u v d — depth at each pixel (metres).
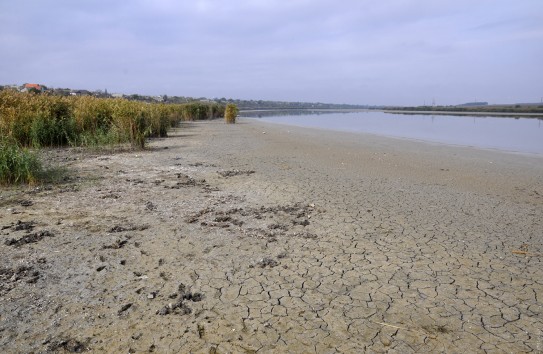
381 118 48.28
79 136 12.74
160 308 3.10
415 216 5.51
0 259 3.88
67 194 6.38
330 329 2.86
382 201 6.30
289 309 3.11
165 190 6.81
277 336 2.78
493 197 6.76
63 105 13.72
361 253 4.19
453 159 11.30
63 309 3.06
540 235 4.80
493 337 2.76
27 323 2.87
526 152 13.23
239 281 3.56
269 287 3.46
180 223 5.07
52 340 2.69
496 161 11.06
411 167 9.74
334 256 4.11
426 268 3.83
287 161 10.30
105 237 4.54
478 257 4.10
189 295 3.28
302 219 5.31
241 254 4.14
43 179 7.34
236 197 6.41
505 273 3.73
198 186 7.15
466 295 3.32
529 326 2.88
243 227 4.96
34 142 11.50
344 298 3.28
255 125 27.19
